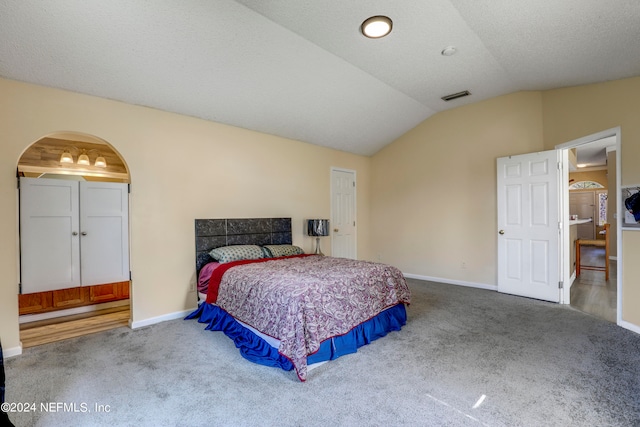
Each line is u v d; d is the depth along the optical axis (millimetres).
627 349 2514
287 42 2771
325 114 4211
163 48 2582
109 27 2295
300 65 3139
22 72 2525
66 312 3814
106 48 2473
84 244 2963
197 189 3662
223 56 2807
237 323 2818
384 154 5844
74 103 2859
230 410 1798
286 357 2168
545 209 3930
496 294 4297
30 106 2650
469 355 2455
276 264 3320
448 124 4953
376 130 5078
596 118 3350
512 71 3441
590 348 2543
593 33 2336
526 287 4121
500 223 4355
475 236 4707
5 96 2547
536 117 4098
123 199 3172
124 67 2697
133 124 3201
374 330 2793
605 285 4703
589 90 3438
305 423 1681
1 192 2527
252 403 1864
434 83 3840
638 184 2883
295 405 1840
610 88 3199
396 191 5676
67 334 3033
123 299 4285
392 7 2328
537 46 2707
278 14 2404
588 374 2133
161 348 2652
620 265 3018
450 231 4977
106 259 3072
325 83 3539
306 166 4941
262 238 4281
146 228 3281
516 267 4219
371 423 1673
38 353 2566
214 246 3779
